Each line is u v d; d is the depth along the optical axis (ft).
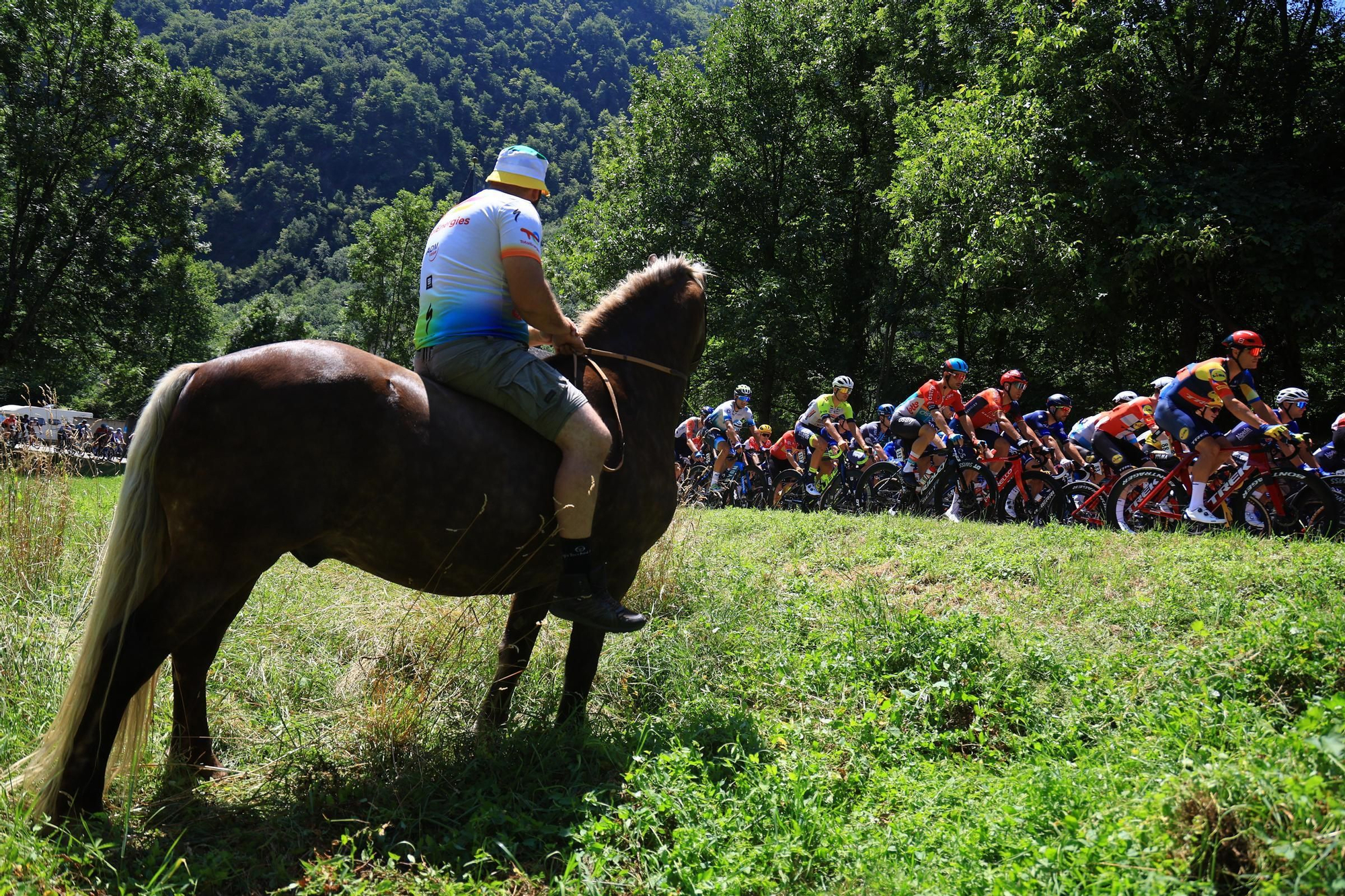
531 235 12.60
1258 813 8.84
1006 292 67.92
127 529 10.51
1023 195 51.88
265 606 18.75
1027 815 10.63
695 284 16.19
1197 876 8.77
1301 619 14.75
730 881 9.77
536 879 10.22
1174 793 9.62
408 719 13.44
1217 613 17.21
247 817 11.35
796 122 96.63
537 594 14.23
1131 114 52.85
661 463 14.55
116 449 42.50
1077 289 54.19
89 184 101.35
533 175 13.55
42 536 19.03
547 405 12.12
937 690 15.30
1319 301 46.85
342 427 10.88
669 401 15.15
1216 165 50.93
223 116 103.24
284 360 10.97
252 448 10.58
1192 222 46.06
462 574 12.14
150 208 98.89
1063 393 73.72
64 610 17.61
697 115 97.09
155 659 10.59
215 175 103.30
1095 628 18.16
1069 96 51.24
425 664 15.65
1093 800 10.66
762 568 24.23
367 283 161.68
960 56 66.23
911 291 79.51
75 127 93.30
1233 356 27.94
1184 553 21.71
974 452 35.45
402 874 10.18
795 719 15.46
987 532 26.81
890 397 86.99
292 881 10.10
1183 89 52.08
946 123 55.83
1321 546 21.01
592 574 13.00
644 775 11.93
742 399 51.57
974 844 10.36
